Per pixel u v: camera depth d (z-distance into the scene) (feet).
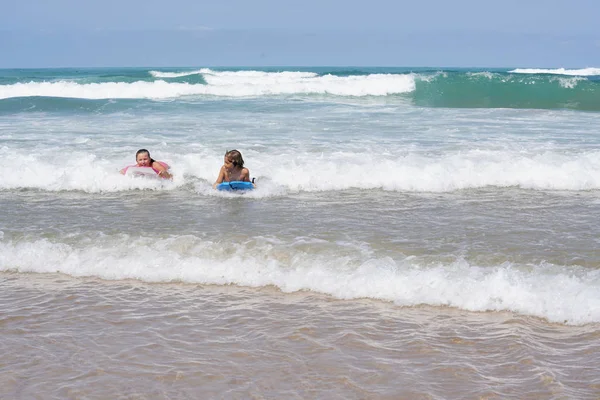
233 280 19.13
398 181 31.60
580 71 189.47
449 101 77.61
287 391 12.43
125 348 14.48
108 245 21.66
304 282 18.65
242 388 12.55
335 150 38.45
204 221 24.82
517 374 13.10
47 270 20.34
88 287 18.90
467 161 34.45
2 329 15.66
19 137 43.39
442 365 13.55
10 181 31.71
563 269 18.61
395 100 76.59
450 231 23.11
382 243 21.49
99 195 30.19
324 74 124.16
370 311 16.76
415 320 16.12
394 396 12.23
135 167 32.17
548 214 25.91
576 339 14.84
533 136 44.52
